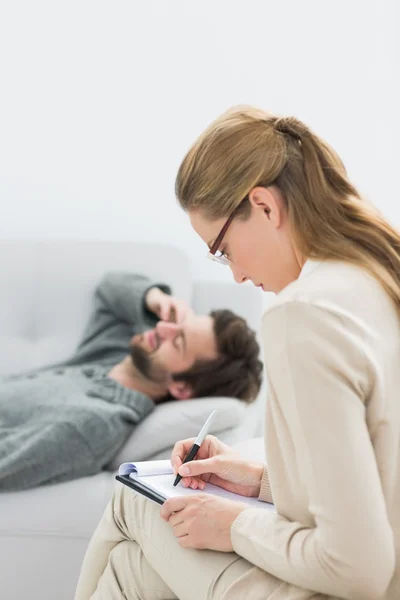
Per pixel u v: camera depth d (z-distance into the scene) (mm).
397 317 942
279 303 906
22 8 2709
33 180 2748
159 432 1936
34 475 1753
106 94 2770
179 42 2795
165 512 1082
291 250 1011
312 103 2854
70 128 2756
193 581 1043
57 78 2742
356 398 869
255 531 987
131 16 2764
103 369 2201
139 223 2816
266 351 922
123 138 2787
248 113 1047
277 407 925
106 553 1252
